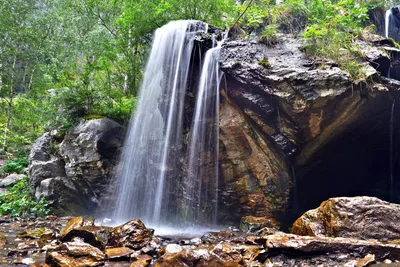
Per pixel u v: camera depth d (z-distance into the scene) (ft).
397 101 20.42
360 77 19.06
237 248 15.16
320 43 21.35
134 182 28.53
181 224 26.09
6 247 16.92
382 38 23.97
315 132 20.17
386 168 25.59
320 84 19.02
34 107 44.11
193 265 12.62
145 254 15.62
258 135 22.68
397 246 13.39
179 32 26.61
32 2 52.65
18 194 31.09
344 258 13.16
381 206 15.55
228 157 24.34
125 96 36.11
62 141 30.53
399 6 33.83
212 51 24.48
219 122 24.26
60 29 56.18
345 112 19.67
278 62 21.18
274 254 13.78
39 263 14.05
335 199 16.26
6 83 51.34
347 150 23.03
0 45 47.88
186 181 26.32
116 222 26.86
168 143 27.14
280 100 20.22
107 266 13.87
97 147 28.58
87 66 36.52
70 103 31.91
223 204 25.03
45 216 27.22
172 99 26.68
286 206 22.79
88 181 28.32
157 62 28.12
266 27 24.23
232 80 22.80
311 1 28.96
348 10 27.12
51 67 46.85
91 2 42.96
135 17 32.68
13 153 48.06
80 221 19.48
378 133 22.56
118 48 37.11
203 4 32.78
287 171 22.09
